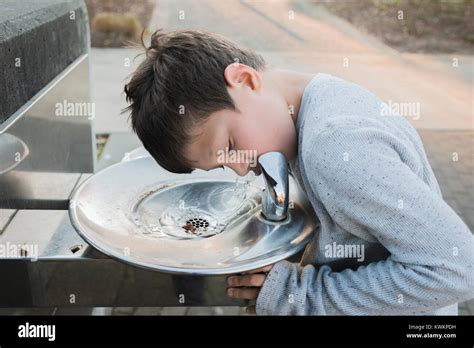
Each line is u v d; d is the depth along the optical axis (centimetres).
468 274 87
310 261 106
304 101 102
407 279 88
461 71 516
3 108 102
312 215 110
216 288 96
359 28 675
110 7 732
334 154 87
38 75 124
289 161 108
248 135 97
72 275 94
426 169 101
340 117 91
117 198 117
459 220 89
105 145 299
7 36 104
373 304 92
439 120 392
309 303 95
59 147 137
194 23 656
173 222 114
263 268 95
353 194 86
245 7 766
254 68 106
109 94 432
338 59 539
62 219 107
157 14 703
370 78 482
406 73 504
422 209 85
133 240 99
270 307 95
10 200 103
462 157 336
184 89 95
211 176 133
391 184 85
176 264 87
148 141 100
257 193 124
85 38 167
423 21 706
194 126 95
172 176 130
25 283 94
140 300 95
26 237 100
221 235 106
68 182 146
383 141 89
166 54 99
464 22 695
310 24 684
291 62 516
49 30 132
